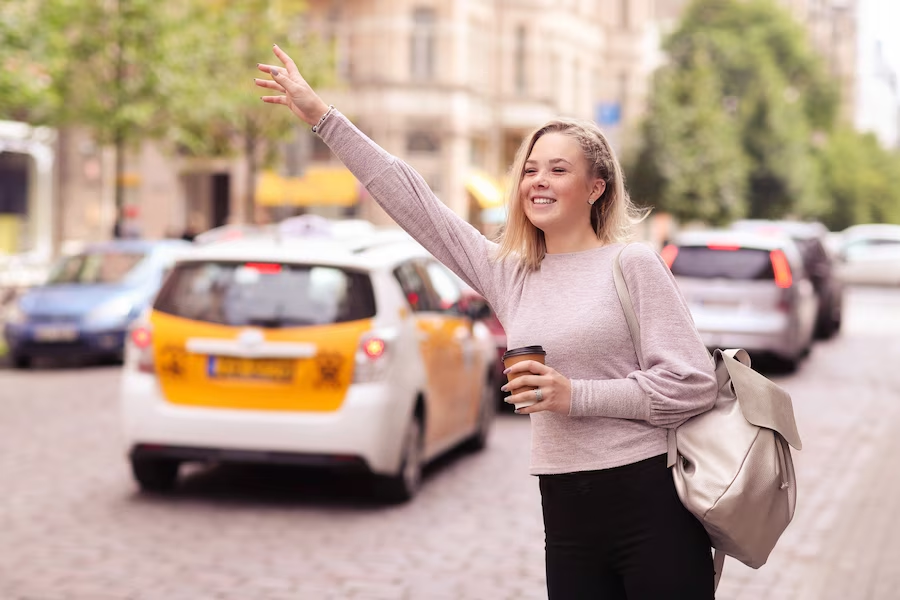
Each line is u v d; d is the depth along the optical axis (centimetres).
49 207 3950
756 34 7812
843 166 9050
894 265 4900
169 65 2867
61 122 2861
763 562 373
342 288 949
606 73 6206
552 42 5406
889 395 1691
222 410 934
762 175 6712
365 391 923
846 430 1366
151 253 2056
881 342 2586
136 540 826
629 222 392
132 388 949
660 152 5419
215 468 1114
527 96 5288
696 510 359
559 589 374
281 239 1041
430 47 4869
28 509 918
